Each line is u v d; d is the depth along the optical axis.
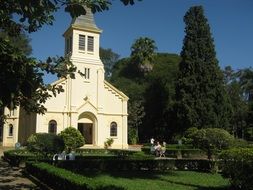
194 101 44.91
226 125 45.28
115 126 47.16
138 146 53.81
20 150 29.75
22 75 6.67
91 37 47.44
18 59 6.57
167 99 58.72
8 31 8.11
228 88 71.88
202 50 46.03
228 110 46.25
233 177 13.66
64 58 7.91
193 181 17.47
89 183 10.77
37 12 6.32
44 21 7.91
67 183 12.17
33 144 23.14
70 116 44.16
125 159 23.47
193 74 45.53
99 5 6.37
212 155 23.28
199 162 23.28
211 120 44.25
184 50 46.84
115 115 47.28
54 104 43.56
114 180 17.66
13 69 6.53
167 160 23.58
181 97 45.78
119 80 69.12
